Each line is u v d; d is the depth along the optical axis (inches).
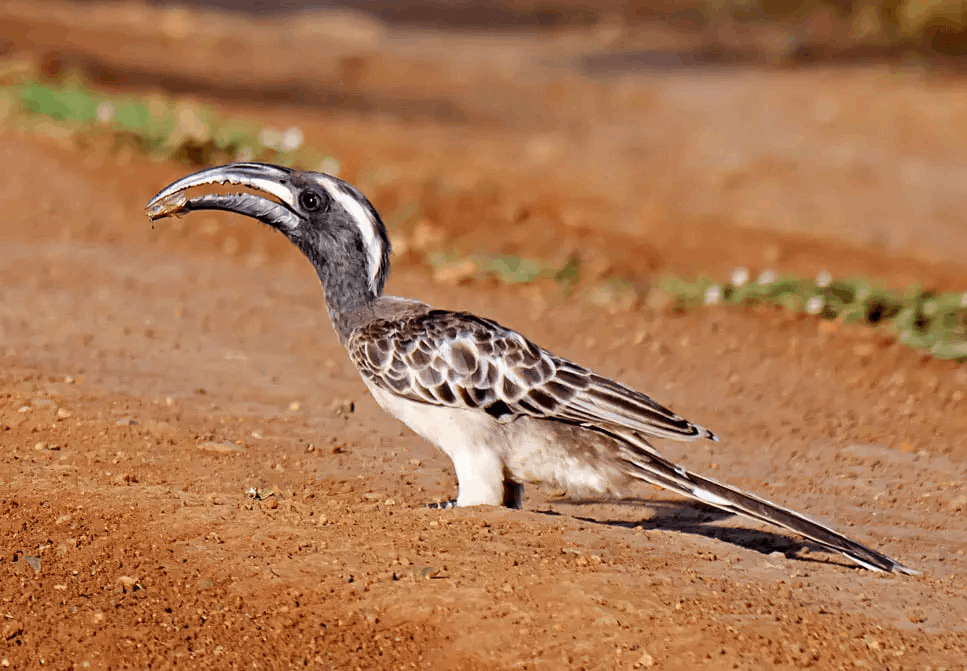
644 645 288.4
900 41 1860.2
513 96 1557.6
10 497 362.9
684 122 1457.9
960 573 366.9
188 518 352.5
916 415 538.3
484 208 904.9
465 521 356.8
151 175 867.4
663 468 361.4
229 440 451.8
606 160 1253.1
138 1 2055.9
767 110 1515.7
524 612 301.0
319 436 468.1
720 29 2064.5
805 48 1866.4
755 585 325.7
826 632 299.7
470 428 370.9
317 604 308.3
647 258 818.2
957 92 1567.4
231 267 721.6
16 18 1630.2
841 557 382.9
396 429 486.3
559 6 2341.3
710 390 559.8
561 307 681.6
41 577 322.0
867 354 614.2
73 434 439.8
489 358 367.2
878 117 1465.3
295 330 610.9
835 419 529.7
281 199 387.9
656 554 343.0
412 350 372.8
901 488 452.4
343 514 363.3
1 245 715.4
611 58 1873.8
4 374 499.8
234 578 320.2
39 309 606.9
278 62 1621.6
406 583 314.7
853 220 1083.3
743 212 1073.5
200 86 1389.0
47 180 828.6
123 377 517.0
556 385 364.5
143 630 301.0
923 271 845.2
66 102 986.1
